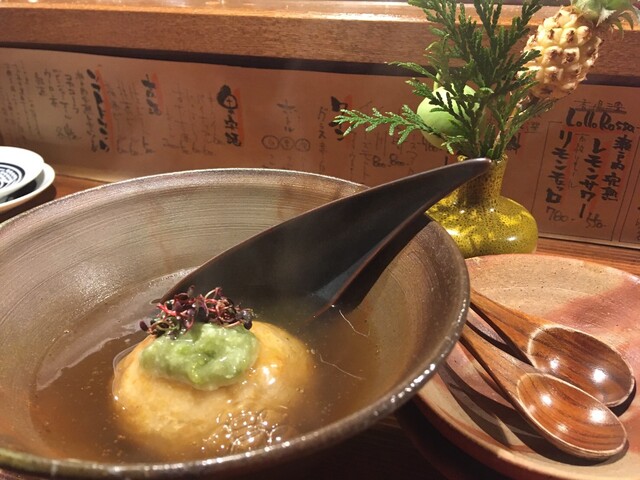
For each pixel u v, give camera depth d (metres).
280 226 0.27
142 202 0.30
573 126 0.37
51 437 0.22
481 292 0.31
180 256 0.31
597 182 0.38
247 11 0.38
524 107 0.32
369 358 0.25
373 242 0.26
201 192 0.30
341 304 0.28
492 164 0.32
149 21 0.40
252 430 0.22
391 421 0.27
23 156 0.46
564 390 0.24
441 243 0.24
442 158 0.40
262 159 0.45
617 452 0.22
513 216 0.34
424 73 0.30
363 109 0.40
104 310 0.28
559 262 0.32
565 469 0.21
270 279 0.29
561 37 0.27
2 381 0.22
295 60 0.40
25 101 0.48
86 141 0.49
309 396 0.24
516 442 0.23
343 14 0.37
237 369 0.22
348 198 0.26
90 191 0.29
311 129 0.42
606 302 0.30
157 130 0.46
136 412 0.22
